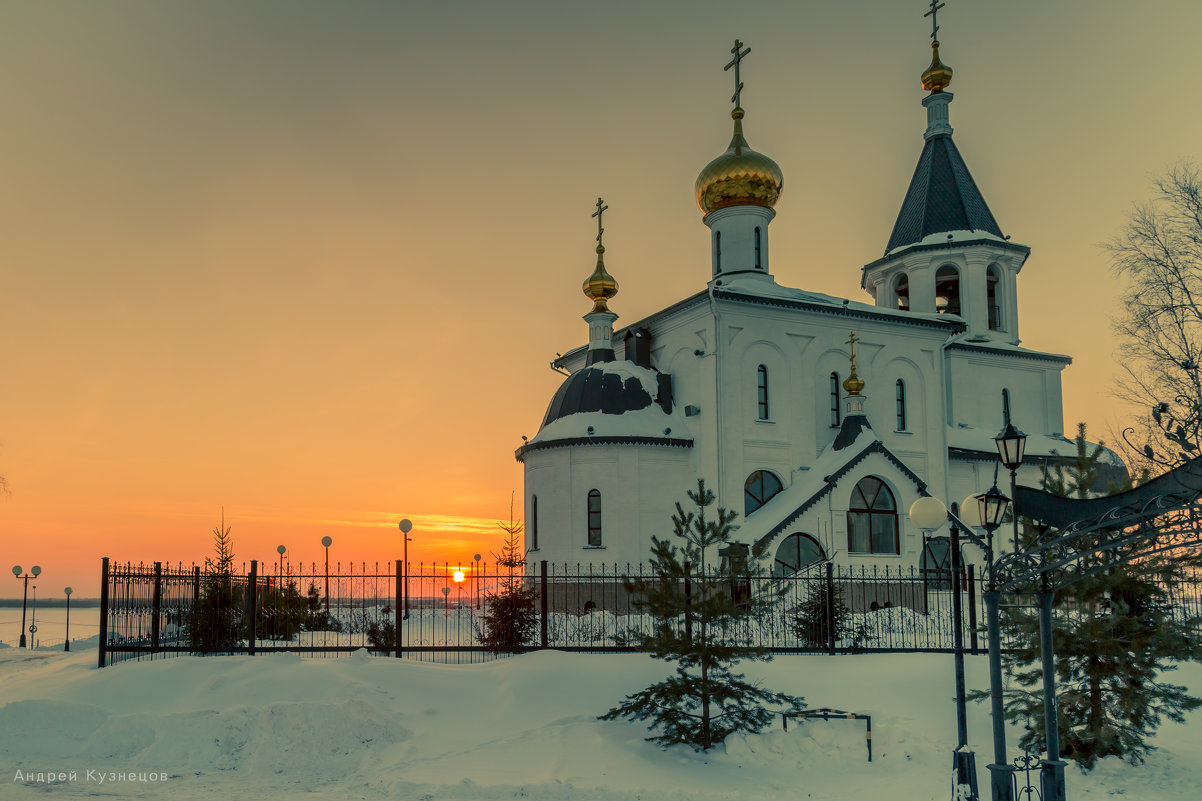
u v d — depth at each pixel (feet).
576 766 47.70
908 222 156.04
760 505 121.70
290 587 79.92
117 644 67.21
